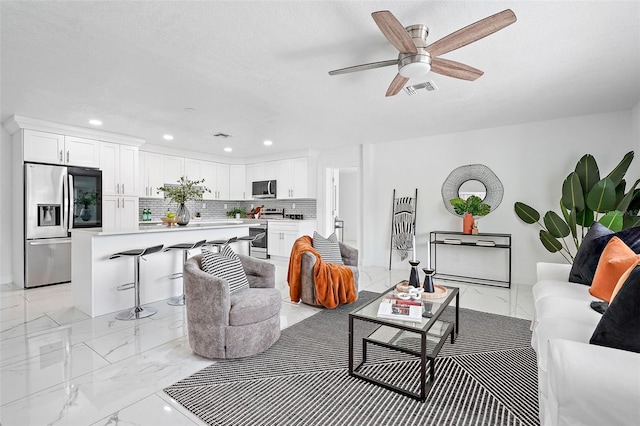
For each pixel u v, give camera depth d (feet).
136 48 7.52
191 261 8.25
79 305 10.81
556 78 9.31
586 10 6.07
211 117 13.15
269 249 22.24
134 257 11.18
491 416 5.43
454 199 15.29
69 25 6.54
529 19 6.38
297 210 23.21
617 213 9.91
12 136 14.20
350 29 6.76
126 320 9.94
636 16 6.24
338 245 13.11
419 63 6.48
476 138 15.58
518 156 14.57
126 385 6.34
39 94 10.41
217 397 5.98
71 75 8.96
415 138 17.33
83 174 14.89
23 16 6.21
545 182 14.01
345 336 8.82
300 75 9.07
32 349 7.89
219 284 7.25
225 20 6.42
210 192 22.52
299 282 11.41
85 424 5.19
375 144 18.80
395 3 5.90
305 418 5.41
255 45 7.41
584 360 3.41
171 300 12.05
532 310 11.00
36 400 5.81
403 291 8.29
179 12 6.16
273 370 6.98
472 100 11.25
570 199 11.93
